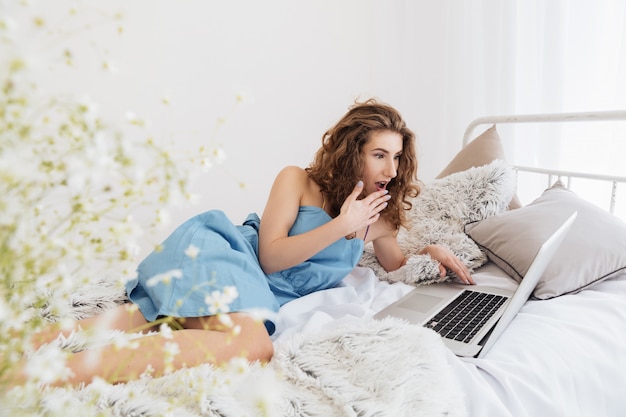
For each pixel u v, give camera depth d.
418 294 1.27
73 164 0.32
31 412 0.38
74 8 0.41
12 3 0.29
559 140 2.01
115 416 0.60
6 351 0.34
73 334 0.73
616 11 1.88
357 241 1.40
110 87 2.15
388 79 2.69
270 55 2.51
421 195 1.71
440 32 2.39
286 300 1.28
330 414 0.70
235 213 2.54
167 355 0.41
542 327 1.02
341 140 1.40
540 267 1.10
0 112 0.30
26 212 0.34
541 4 2.03
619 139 1.87
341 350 0.84
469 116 2.34
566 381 0.91
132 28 2.16
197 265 1.04
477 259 1.48
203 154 0.43
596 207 1.43
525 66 2.11
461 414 0.74
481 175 1.59
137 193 0.38
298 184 1.40
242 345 0.86
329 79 2.68
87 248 0.37
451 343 0.95
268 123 2.56
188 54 2.32
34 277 0.36
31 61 0.28
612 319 1.08
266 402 0.47
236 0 2.38
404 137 1.46
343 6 2.64
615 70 1.90
